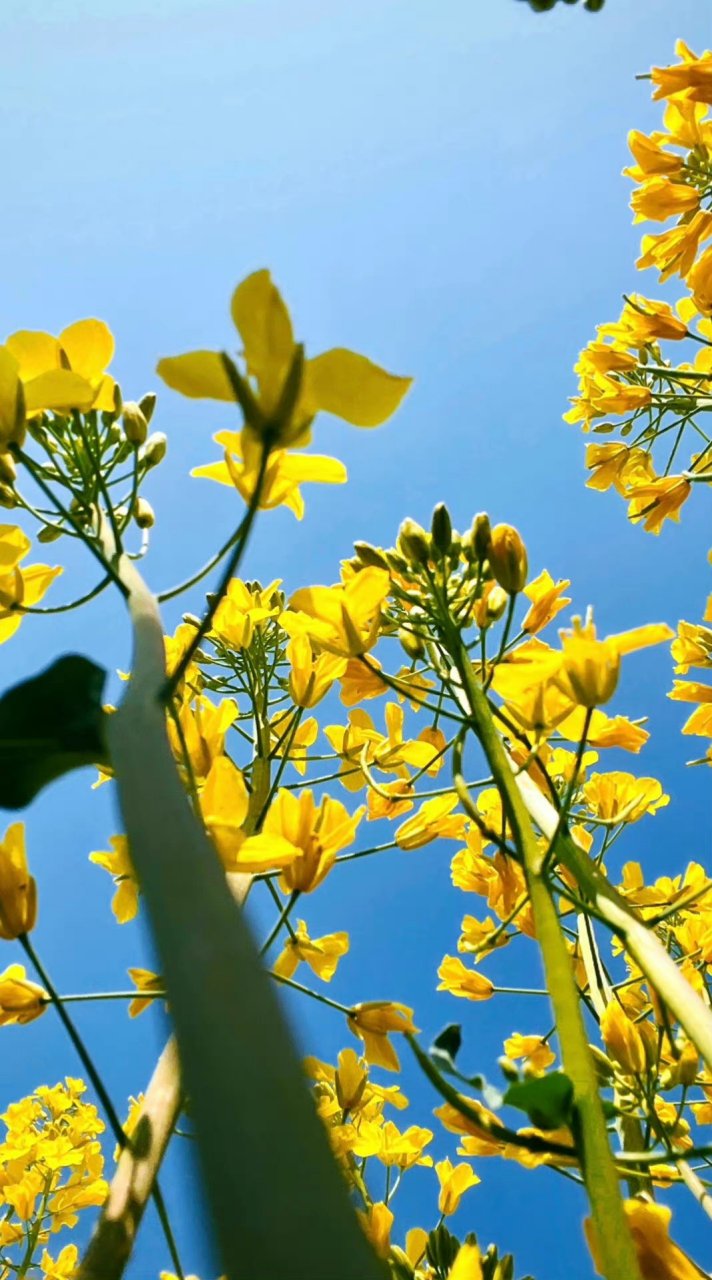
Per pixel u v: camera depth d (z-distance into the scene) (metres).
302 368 0.09
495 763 0.13
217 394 0.10
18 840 0.12
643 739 0.16
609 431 0.39
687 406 0.32
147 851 0.07
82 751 0.09
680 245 0.28
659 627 0.11
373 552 0.16
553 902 0.11
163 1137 0.11
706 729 0.27
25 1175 0.34
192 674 0.20
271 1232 0.05
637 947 0.12
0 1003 0.13
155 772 0.08
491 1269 0.16
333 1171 0.05
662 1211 0.11
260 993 0.06
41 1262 0.34
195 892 0.07
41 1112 0.38
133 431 0.15
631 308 0.29
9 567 0.13
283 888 0.14
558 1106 0.10
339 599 0.14
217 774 0.12
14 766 0.09
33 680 0.09
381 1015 0.15
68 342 0.13
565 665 0.11
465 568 0.17
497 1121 0.10
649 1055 0.14
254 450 0.09
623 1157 0.10
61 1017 0.11
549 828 0.14
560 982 0.11
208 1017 0.06
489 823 0.18
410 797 0.15
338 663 0.15
